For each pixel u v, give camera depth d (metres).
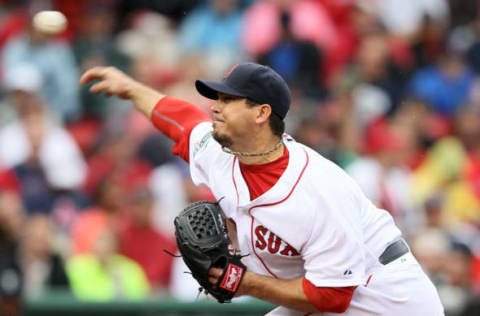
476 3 45.34
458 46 42.66
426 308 14.99
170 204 30.86
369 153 34.44
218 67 38.03
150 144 32.34
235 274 14.14
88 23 40.19
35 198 30.83
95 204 29.66
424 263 27.44
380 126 35.53
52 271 25.53
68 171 32.53
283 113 14.18
